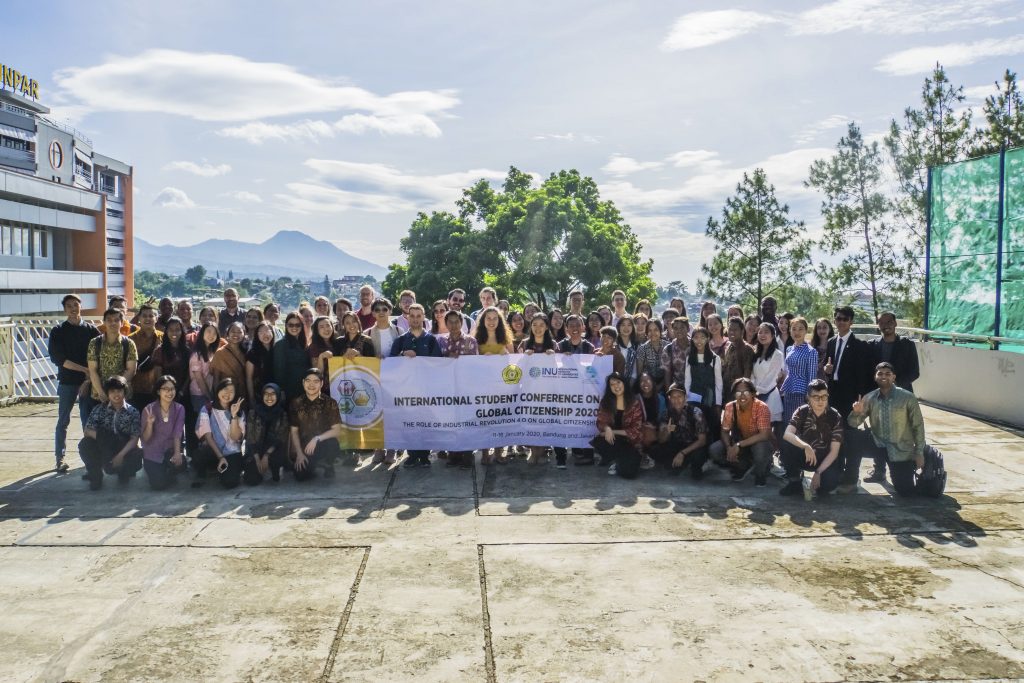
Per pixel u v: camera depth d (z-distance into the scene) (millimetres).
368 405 8188
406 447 8219
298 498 7035
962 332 12352
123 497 7023
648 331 8453
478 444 8258
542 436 8297
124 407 7316
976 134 21453
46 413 11461
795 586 5098
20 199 48531
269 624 4539
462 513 6613
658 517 6527
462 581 5168
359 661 4117
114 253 67750
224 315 9602
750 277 26531
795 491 7176
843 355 8312
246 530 6141
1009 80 20797
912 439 7051
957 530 6207
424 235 40281
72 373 7902
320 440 7574
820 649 4250
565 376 8242
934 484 6996
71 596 4910
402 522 6367
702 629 4488
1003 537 6047
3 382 12266
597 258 35875
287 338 7887
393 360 8195
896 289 23156
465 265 36750
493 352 8422
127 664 4074
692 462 7750
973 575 5285
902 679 3936
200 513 6562
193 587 5051
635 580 5191
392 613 4688
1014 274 11227
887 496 7191
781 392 8477
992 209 11688
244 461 7422
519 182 43469
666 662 4109
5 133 50625
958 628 4500
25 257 49938
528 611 4727
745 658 4152
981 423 10781
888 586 5102
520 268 36000
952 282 12594
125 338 7742
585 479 7762
